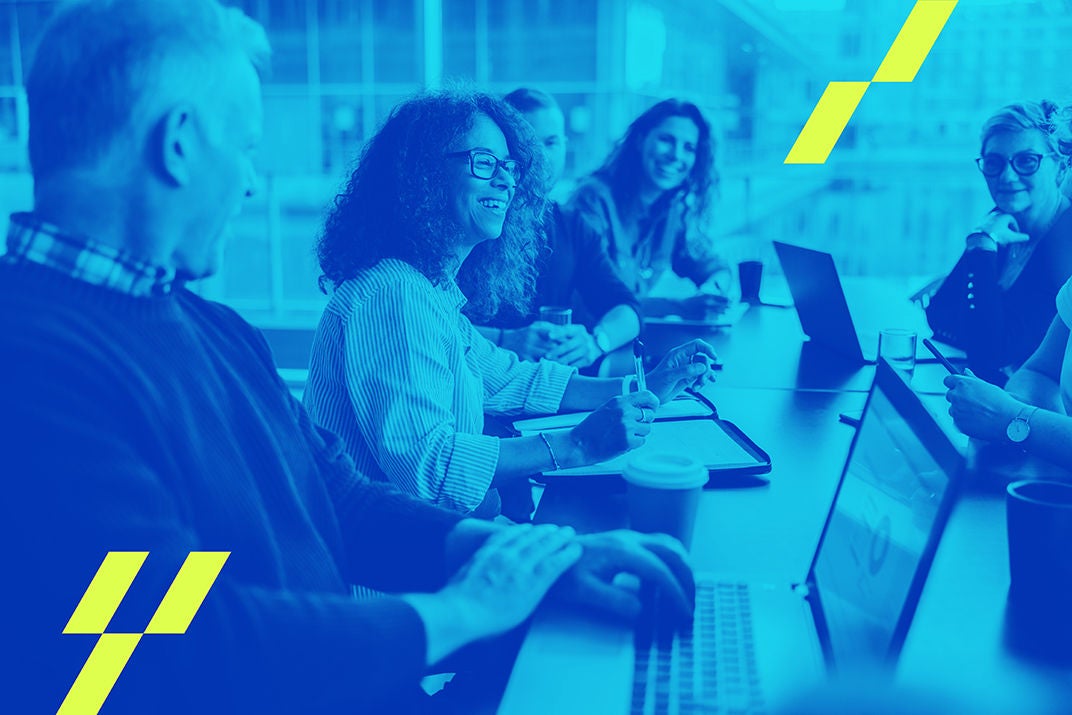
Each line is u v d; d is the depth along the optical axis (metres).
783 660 0.94
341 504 1.22
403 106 1.72
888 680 0.82
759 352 2.68
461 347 1.70
